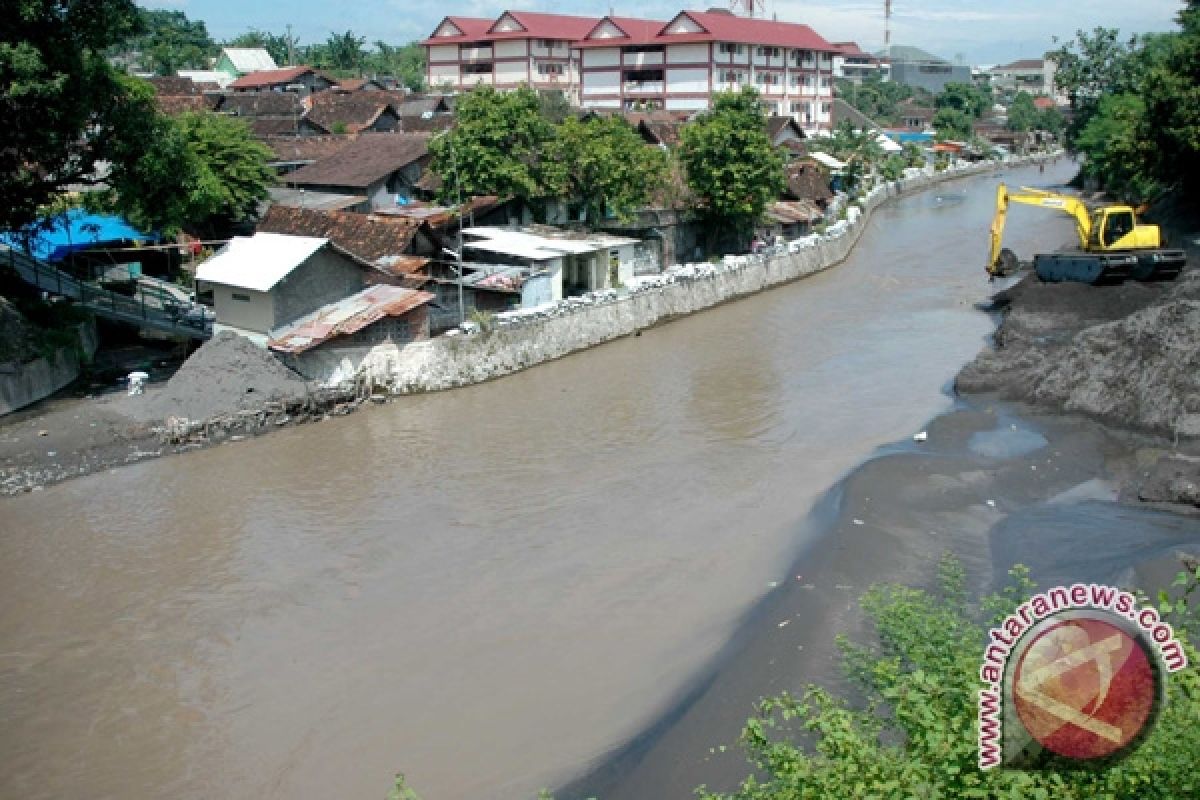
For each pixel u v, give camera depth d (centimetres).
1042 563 2270
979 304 5141
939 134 12681
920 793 920
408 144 5753
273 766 1723
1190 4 7169
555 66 9744
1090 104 9812
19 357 3384
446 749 1752
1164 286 4334
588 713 1836
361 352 3625
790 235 6475
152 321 3881
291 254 3634
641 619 2153
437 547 2497
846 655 1573
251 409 3297
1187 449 2919
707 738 1689
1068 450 2962
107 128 3631
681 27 8675
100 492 2809
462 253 4456
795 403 3603
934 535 2442
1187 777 888
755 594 2236
